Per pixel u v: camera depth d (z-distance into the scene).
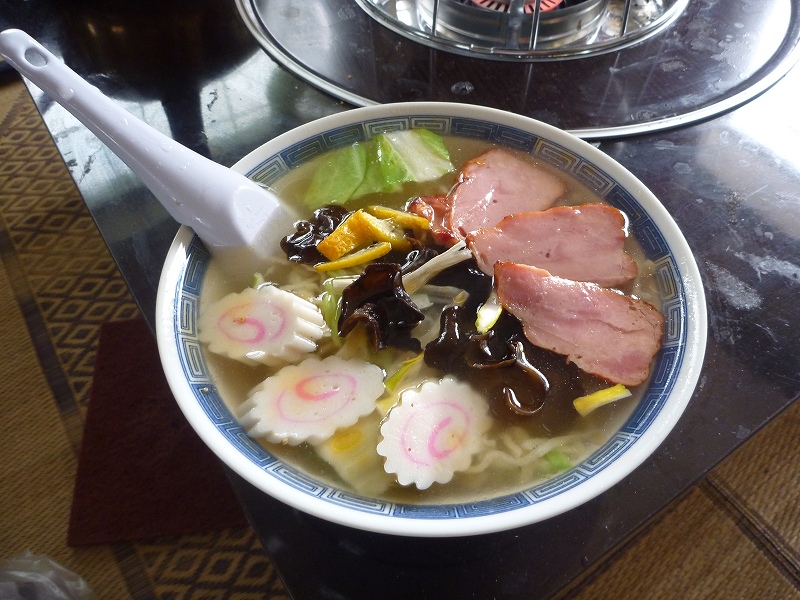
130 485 0.41
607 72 0.39
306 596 0.23
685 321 0.25
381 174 0.32
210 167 0.28
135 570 0.39
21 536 0.41
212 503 0.40
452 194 0.31
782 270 0.30
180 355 0.25
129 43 0.42
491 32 0.42
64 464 0.44
